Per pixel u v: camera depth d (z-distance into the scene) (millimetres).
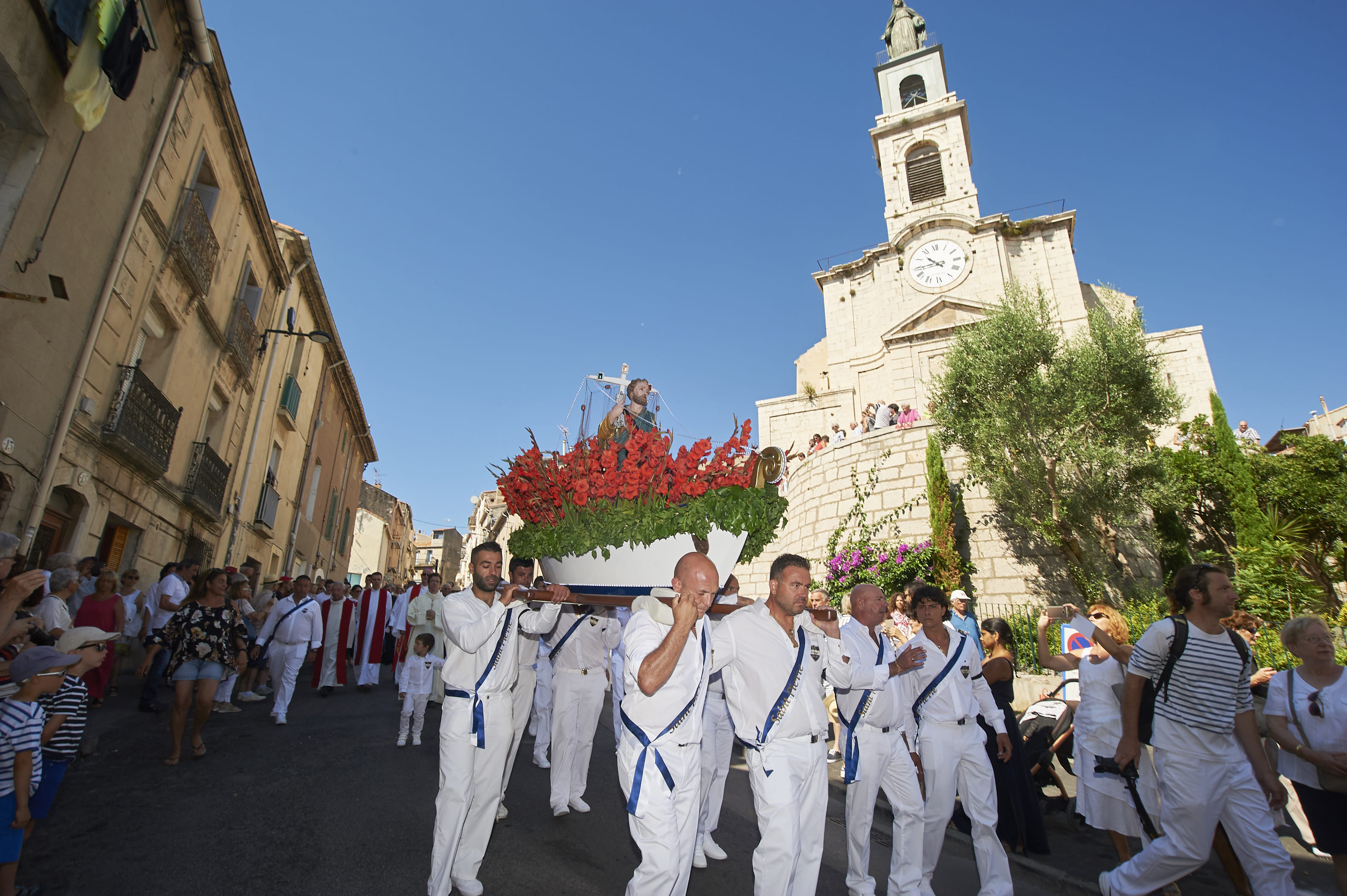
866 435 16000
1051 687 9023
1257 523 12633
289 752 6691
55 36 7371
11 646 3684
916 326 24078
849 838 4102
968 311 23438
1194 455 14109
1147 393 12812
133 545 11016
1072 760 6289
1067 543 12305
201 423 12961
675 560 3352
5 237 7188
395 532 47469
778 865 3143
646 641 3205
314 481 22719
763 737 3350
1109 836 5902
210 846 4297
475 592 4102
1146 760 4816
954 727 4273
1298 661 6457
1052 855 5398
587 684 5719
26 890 3510
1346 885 3691
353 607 11336
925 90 29844
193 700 6691
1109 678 4789
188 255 10938
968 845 5613
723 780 4988
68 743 3807
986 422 13312
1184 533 13469
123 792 5230
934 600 4559
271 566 18422
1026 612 12484
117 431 9320
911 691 4590
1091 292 25453
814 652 3631
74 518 9156
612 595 3490
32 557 8484
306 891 3754
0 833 3162
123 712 8320
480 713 3816
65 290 8047
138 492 10688
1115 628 4734
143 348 11062
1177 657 3807
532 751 7957
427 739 7691
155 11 9438
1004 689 5570
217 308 12922
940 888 4672
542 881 4133
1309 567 11977
